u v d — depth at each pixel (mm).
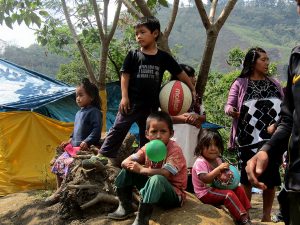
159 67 4719
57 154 5805
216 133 4281
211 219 3846
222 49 96750
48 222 4582
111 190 4539
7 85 9641
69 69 28719
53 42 12109
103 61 9148
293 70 2582
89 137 5234
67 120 9742
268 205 4938
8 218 4977
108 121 11133
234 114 4957
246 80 5027
